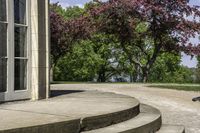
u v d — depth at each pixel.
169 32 35.75
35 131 7.43
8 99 11.29
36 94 12.10
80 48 60.31
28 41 12.00
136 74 62.34
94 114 8.95
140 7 34.84
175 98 19.25
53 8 40.19
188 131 12.27
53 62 40.31
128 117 10.17
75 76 62.72
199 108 16.67
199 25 35.62
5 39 11.27
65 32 37.81
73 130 8.21
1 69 11.18
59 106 10.41
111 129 8.80
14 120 8.05
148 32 36.75
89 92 15.49
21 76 11.78
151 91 21.52
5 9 11.26
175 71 66.88
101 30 36.56
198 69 59.84
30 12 12.05
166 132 10.37
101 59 60.56
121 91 20.92
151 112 11.55
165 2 34.88
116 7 35.12
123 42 37.94
